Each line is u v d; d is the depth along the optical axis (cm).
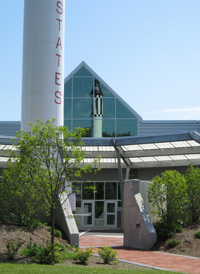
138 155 3453
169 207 2214
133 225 2175
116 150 3316
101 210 3728
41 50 2866
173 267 1478
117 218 3722
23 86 2908
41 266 1251
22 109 2902
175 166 3544
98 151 3506
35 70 2853
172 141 2823
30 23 2912
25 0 2986
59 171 1554
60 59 2934
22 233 1730
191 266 1502
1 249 1472
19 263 1307
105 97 4253
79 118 4203
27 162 1506
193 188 2316
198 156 3362
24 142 1506
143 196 2330
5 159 3481
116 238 2678
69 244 1936
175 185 2217
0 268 1144
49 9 2912
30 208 1928
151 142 2912
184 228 2203
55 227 2147
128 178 3734
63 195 2161
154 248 2011
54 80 2877
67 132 1611
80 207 3694
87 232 3225
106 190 3756
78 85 4256
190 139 2761
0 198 1855
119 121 4234
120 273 1211
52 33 2902
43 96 2830
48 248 1440
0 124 4444
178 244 1947
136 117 4250
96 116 4206
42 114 2817
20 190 1861
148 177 3725
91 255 1609
